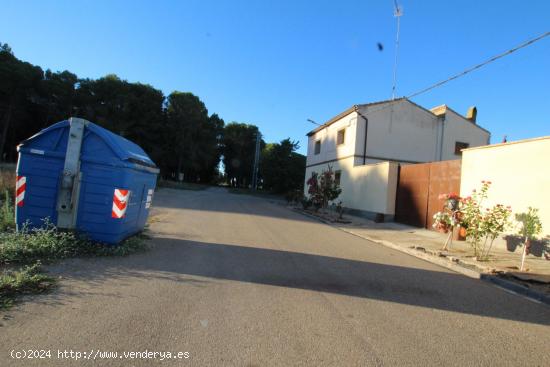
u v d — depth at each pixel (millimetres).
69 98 49531
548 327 4887
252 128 81750
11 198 12852
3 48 45688
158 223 12312
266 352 3611
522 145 10656
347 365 3455
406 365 3529
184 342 3715
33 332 3715
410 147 24531
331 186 21578
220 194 43062
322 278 6625
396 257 9477
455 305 5602
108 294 4969
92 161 7168
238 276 6352
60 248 6641
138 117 52906
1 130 46594
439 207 14898
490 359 3785
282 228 13773
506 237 10766
